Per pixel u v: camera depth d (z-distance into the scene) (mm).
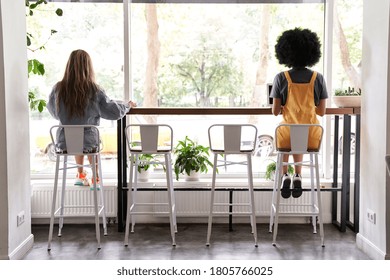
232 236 5270
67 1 5781
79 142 4785
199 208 5668
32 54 5848
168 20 5879
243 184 5680
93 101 5078
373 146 4527
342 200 5387
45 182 5715
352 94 5359
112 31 5848
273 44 5891
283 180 5328
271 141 5984
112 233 5375
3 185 4273
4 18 4234
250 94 5930
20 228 4617
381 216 4363
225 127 4820
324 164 6000
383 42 4293
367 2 4621
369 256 4594
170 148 4926
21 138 4637
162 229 5527
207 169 5742
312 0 5809
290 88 5109
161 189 5438
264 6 5859
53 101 5168
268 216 5730
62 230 5500
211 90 5930
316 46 5152
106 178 5973
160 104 5945
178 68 5914
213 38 5887
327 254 4672
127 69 5832
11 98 4383
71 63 5066
